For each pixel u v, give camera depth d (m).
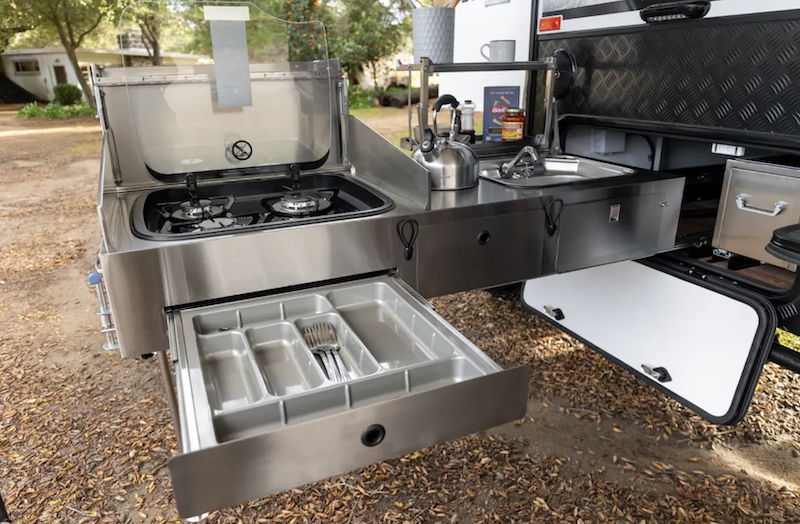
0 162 8.30
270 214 1.73
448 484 1.97
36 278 4.15
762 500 1.84
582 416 2.34
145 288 1.30
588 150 2.75
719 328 2.06
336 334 1.26
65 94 12.86
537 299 2.97
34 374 2.82
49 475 2.08
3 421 2.44
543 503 1.86
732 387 2.04
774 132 1.81
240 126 1.95
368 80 12.80
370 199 1.77
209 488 0.78
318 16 11.85
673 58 2.10
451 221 1.63
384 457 0.91
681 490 1.90
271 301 1.35
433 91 8.35
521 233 1.78
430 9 2.14
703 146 2.72
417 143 2.23
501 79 3.04
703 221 2.59
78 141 9.95
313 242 1.45
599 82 2.46
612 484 1.94
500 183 1.99
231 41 1.86
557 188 1.89
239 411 0.89
